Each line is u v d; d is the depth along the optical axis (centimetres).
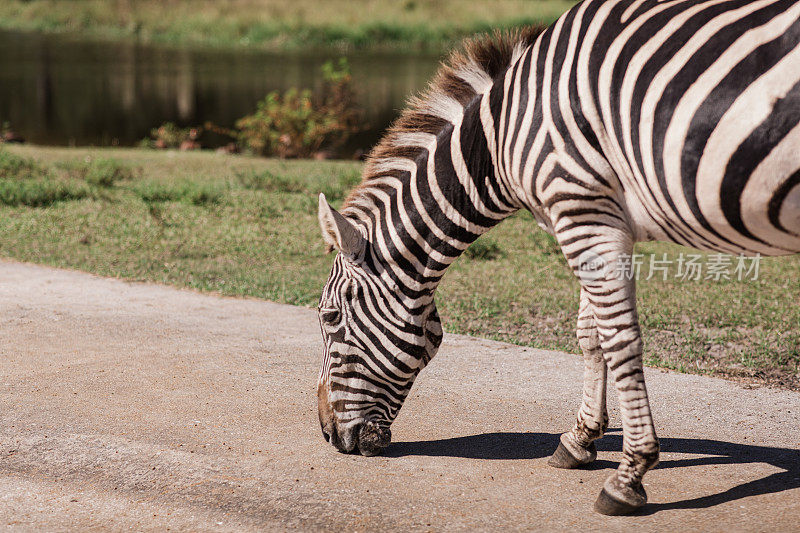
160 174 1435
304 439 446
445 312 740
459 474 402
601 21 328
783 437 452
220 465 411
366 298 385
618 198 336
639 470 346
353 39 4028
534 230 1084
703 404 506
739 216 302
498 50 374
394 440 450
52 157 1544
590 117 326
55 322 672
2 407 490
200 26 4278
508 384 545
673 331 685
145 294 771
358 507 365
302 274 863
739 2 296
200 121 2161
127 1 4694
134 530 350
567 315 735
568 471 407
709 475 399
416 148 386
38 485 394
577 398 519
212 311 719
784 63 279
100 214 1118
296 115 1753
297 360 589
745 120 286
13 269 851
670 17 309
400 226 380
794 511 350
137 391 520
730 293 788
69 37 4109
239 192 1289
